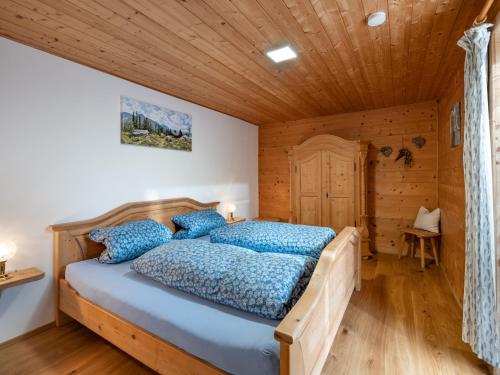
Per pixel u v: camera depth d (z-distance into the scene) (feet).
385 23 5.87
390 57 7.57
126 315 5.17
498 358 5.01
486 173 5.16
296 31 6.15
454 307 7.88
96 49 6.87
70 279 6.70
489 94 5.30
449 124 9.61
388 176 13.25
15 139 6.44
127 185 9.03
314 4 5.20
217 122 13.29
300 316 3.54
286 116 14.55
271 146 16.42
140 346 4.85
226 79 9.02
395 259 12.37
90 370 5.53
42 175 6.93
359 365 5.52
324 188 13.21
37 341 6.50
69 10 5.24
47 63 6.99
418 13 5.54
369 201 13.69
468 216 5.74
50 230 7.08
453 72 8.66
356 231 8.69
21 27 5.82
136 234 7.57
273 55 7.30
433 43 6.78
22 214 6.58
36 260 6.82
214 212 11.16
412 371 5.35
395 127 13.00
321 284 4.50
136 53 7.11
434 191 12.28
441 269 11.00
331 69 8.35
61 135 7.30
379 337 6.47
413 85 9.99
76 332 6.89
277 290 4.27
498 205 5.06
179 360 4.27
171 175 10.69
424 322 7.09
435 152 12.19
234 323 4.18
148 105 9.70
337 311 5.97
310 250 6.78
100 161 8.24
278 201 16.30
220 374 3.83
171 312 4.64
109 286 5.78
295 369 3.33
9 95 6.33
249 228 8.34
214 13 5.42
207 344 3.94
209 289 4.75
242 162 15.29
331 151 13.03
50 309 7.07
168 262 5.55
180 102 11.10
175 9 5.26
